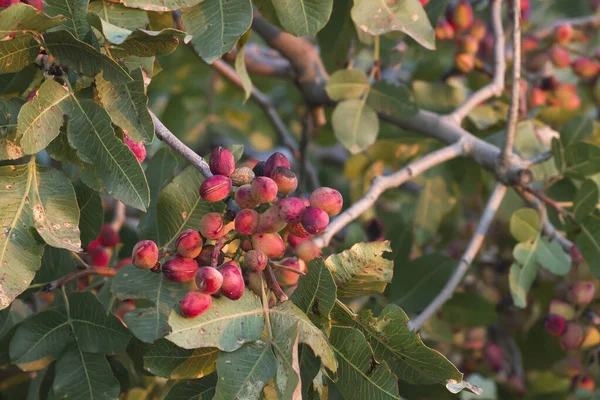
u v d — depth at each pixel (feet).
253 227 3.38
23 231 3.39
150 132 3.38
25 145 3.33
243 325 3.33
